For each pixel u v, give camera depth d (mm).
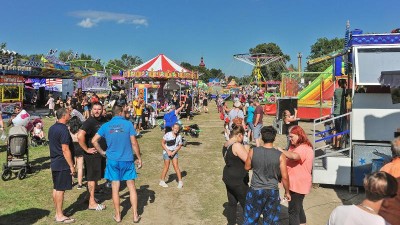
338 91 10094
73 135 8258
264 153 4922
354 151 8453
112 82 47719
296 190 5426
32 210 6996
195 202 7695
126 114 11453
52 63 29844
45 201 7539
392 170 4152
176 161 8734
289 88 26797
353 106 8555
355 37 8258
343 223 3088
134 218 6508
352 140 8617
